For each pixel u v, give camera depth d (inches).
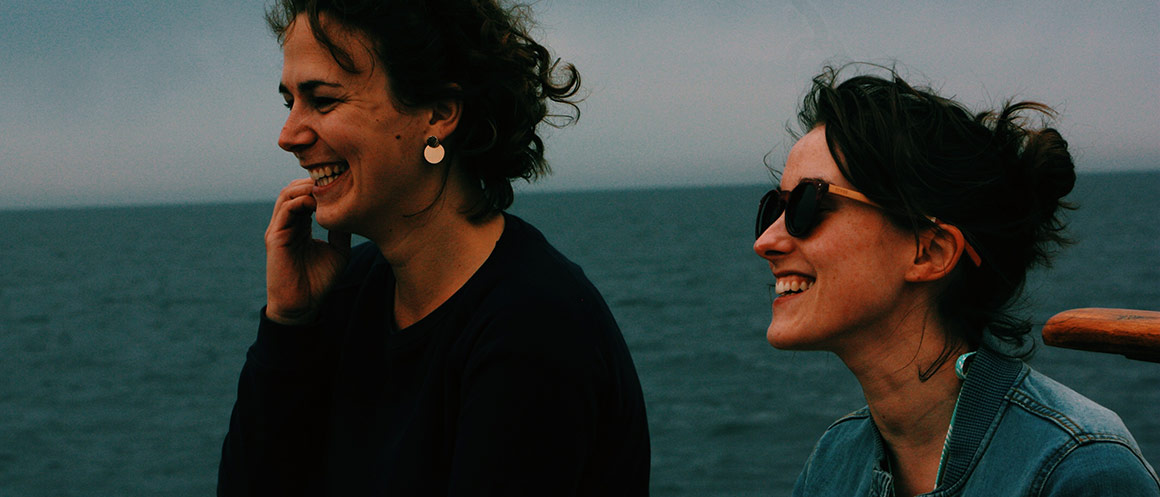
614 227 5339.6
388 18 52.1
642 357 1497.3
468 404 51.4
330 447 60.8
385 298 61.3
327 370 63.1
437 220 56.4
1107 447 41.5
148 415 1214.9
